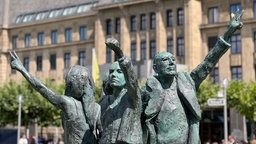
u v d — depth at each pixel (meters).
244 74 46.12
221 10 48.00
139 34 51.97
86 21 58.28
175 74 4.91
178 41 49.12
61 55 60.34
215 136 46.34
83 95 5.03
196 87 5.10
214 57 4.95
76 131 4.93
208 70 5.00
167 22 50.19
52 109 41.12
